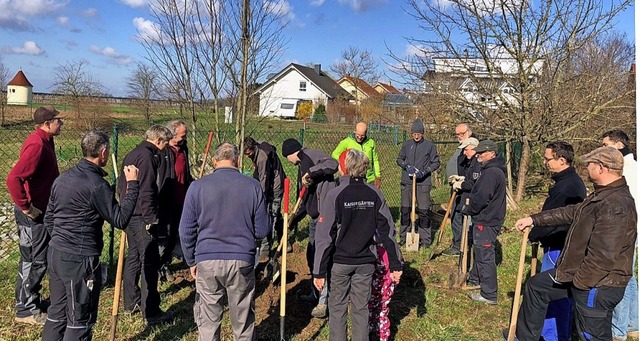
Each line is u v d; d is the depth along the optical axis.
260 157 6.40
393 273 3.91
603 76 10.91
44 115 4.14
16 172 3.95
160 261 4.68
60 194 3.39
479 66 11.51
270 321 4.76
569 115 10.70
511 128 11.12
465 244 5.76
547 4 10.02
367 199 3.78
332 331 3.88
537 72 10.64
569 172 4.13
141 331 4.39
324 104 46.91
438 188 12.77
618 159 3.23
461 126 7.07
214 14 6.60
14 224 8.08
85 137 3.48
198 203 3.45
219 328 3.60
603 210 3.24
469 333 4.66
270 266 5.88
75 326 3.43
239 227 3.46
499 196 5.12
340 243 3.79
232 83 6.77
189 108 7.72
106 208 3.44
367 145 7.01
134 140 15.72
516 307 4.07
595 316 3.36
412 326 4.76
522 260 4.03
